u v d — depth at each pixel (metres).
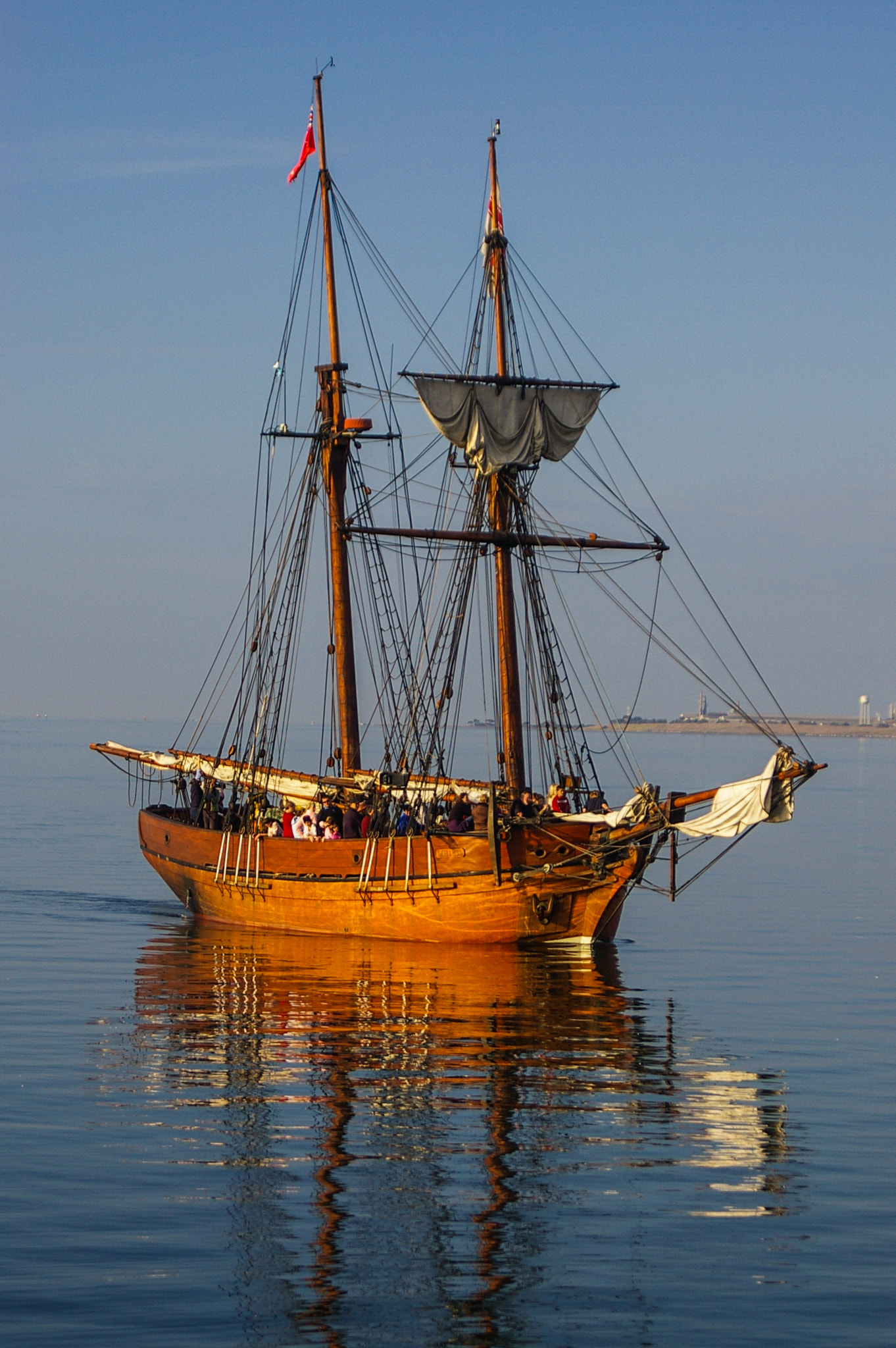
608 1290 20.62
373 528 61.16
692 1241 22.41
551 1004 40.97
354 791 57.03
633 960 50.06
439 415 58.28
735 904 69.31
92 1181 24.64
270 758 62.66
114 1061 33.12
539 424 59.66
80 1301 20.00
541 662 60.06
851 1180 25.22
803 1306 20.20
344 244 64.88
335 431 63.72
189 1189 24.31
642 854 48.31
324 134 64.25
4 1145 26.58
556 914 49.47
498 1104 29.77
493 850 49.12
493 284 60.06
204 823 63.03
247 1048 34.66
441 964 47.84
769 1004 41.59
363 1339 19.08
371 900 52.31
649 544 58.06
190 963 47.47
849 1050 35.38
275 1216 23.11
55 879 74.38
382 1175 25.16
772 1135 27.80
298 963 47.69
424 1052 34.44
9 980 43.72
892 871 87.69
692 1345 19.08
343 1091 30.62
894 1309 20.16
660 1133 27.86
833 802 176.62
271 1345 18.84
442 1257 21.67
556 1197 24.20
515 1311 19.89
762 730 47.81
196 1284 20.61
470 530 60.44
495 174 60.09
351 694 63.06
